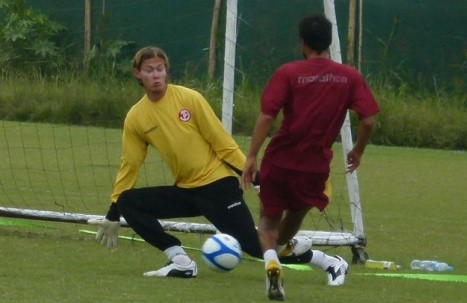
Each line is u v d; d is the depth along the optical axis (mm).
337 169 43000
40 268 21391
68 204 32312
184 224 24875
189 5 60531
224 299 18484
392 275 22516
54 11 63188
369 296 19656
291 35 59094
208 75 59000
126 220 20516
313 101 17969
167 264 21266
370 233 29375
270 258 18438
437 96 58719
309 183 18438
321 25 18125
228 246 18625
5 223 28156
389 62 59188
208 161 20250
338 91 18047
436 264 24156
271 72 58844
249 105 54469
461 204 35875
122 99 57438
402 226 30875
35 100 58125
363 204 35188
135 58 20109
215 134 20188
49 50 62344
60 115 57281
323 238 24297
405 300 19484
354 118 51938
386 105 56406
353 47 58500
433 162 48219
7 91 58656
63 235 26500
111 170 40375
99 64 61469
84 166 41281
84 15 62531
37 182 36875
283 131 18281
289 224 19484
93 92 58062
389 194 37719
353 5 58312
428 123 56062
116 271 21422
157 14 61156
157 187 20531
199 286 19844
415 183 40844
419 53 59188
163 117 20062
